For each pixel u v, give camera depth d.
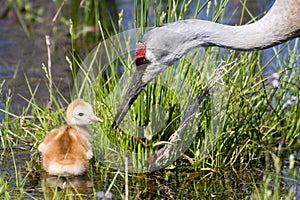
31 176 10.79
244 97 11.51
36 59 15.21
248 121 11.45
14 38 16.23
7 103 11.88
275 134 12.15
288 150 11.82
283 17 10.95
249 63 12.23
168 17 11.37
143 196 10.33
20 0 17.44
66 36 16.38
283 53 14.16
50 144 10.89
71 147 10.80
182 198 10.27
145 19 11.25
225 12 16.73
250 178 10.89
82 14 17.28
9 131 11.62
